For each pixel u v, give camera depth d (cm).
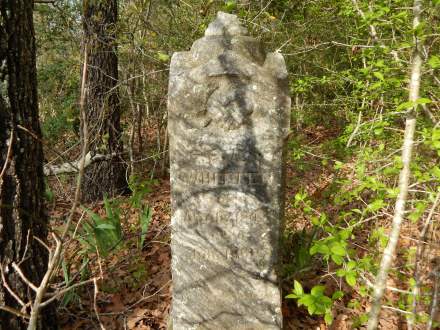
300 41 586
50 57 764
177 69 244
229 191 248
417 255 231
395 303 300
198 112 242
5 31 201
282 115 235
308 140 671
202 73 237
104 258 343
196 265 264
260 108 235
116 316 294
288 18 529
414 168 229
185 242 262
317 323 292
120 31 499
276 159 239
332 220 384
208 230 257
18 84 210
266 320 262
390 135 316
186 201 256
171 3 546
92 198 538
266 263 254
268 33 524
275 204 245
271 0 458
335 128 737
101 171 534
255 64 234
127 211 461
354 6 299
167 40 543
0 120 206
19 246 220
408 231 363
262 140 238
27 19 215
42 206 239
